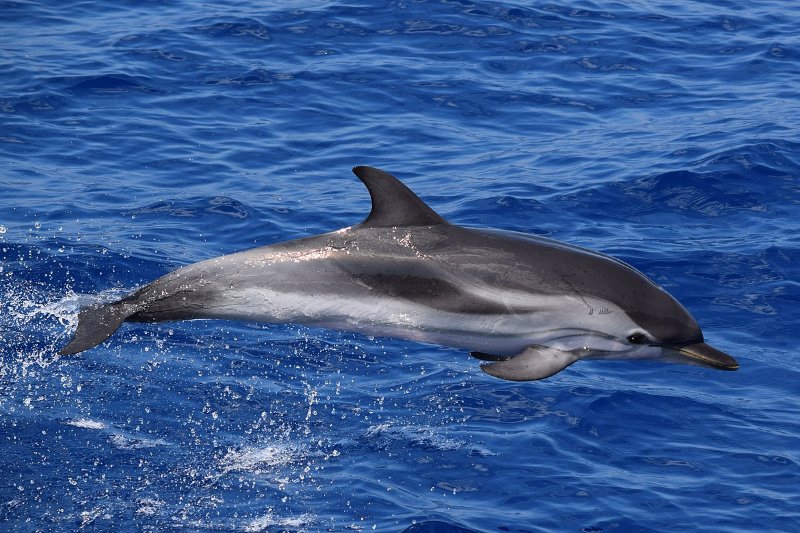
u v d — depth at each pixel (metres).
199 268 14.62
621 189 27.45
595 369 20.03
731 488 16.59
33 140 29.36
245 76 34.34
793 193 27.36
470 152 30.05
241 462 17.11
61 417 17.92
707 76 35.91
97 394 18.59
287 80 34.25
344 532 15.48
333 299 14.28
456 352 20.47
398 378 19.56
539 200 26.86
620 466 17.14
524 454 17.38
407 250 14.42
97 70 33.88
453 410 18.58
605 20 40.44
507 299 14.10
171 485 16.52
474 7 40.38
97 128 30.33
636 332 14.19
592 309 14.11
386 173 14.76
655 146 30.03
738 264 23.83
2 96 31.66
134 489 16.39
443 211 26.33
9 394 18.41
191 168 28.31
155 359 19.70
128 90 32.91
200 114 31.78
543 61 36.66
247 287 14.38
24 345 19.80
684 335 14.34
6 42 36.03
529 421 18.28
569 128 31.80
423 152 30.03
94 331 14.16
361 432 17.94
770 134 30.42
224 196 26.75
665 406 18.80
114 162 28.41
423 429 18.03
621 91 34.56
